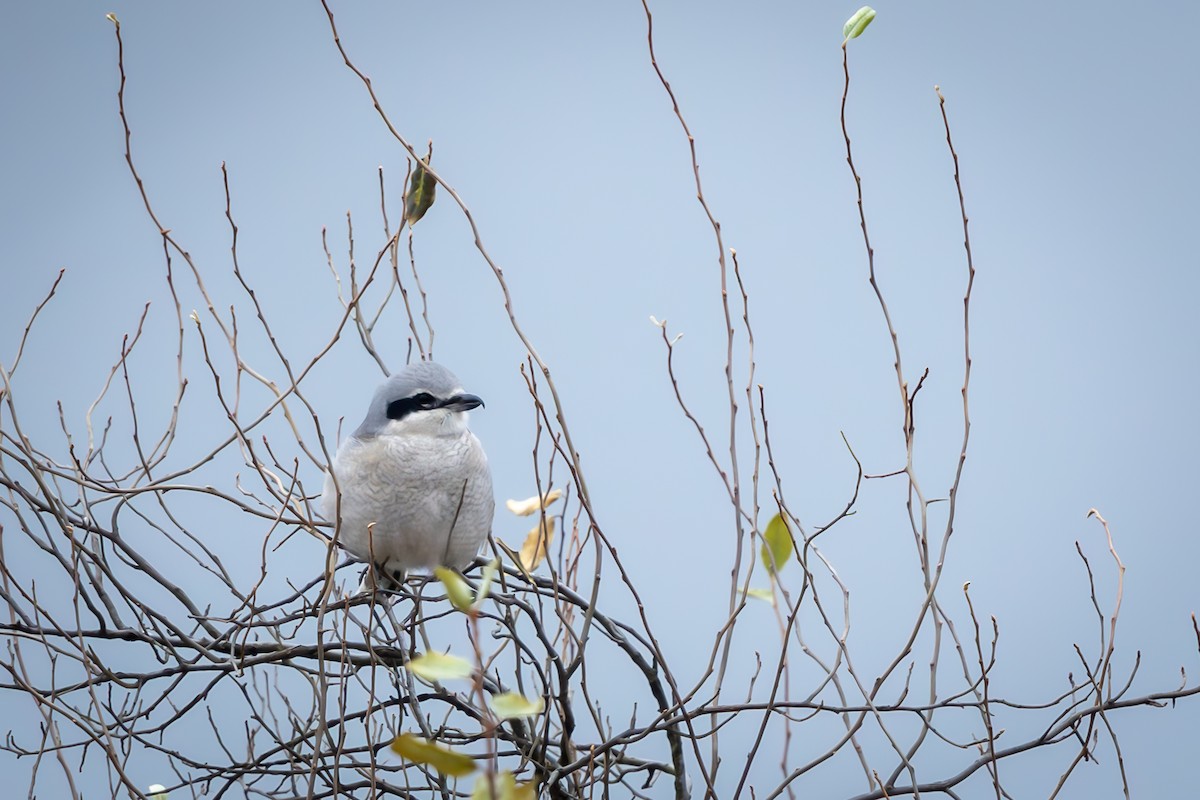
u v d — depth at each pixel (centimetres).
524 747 934
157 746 947
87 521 960
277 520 938
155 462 987
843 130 827
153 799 884
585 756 891
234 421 917
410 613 966
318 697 962
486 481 1120
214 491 960
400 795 937
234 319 945
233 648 970
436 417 1087
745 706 850
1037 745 858
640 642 983
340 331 917
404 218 971
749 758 836
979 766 859
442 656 564
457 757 584
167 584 974
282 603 981
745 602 845
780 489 851
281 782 1043
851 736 838
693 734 845
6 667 846
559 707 906
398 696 962
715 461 863
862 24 823
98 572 980
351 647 972
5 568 872
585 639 871
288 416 913
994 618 829
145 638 951
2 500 887
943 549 804
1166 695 838
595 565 864
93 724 940
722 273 864
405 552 1111
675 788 976
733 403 859
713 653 841
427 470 1079
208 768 953
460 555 1130
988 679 833
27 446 895
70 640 875
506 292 838
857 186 829
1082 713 838
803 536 835
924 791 855
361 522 1091
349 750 972
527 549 1027
